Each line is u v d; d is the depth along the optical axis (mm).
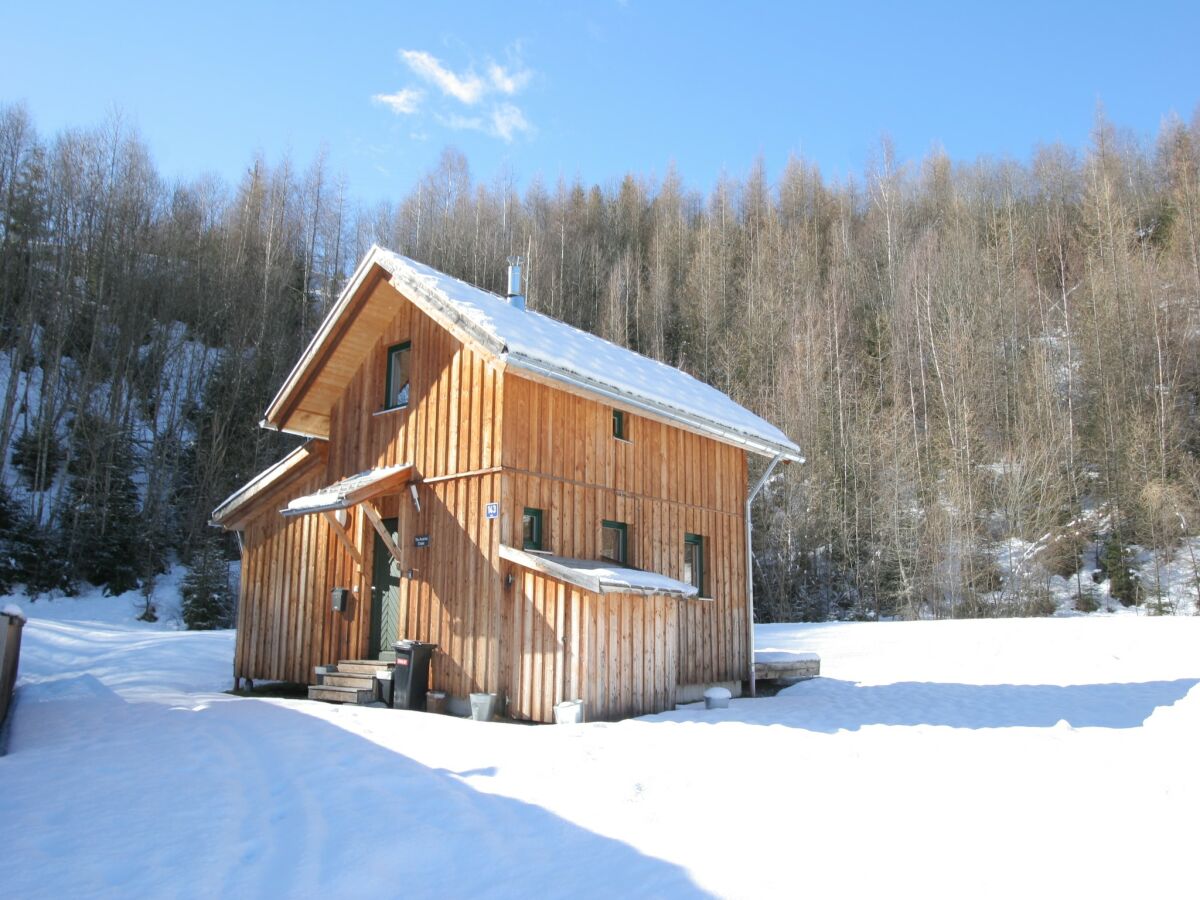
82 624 23516
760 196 63281
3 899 3975
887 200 55406
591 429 12727
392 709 10773
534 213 60750
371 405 13547
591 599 10133
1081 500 36562
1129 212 52344
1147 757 6645
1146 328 39938
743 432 15117
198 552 31797
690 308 48750
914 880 4113
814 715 11125
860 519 36156
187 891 4105
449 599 11453
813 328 43500
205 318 40812
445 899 3990
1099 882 4027
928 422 39844
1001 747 7609
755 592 35188
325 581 13523
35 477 31828
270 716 8969
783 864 4367
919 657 19531
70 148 40500
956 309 43156
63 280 36469
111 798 5738
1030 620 24219
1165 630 20859
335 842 4793
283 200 51219
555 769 6453
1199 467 33938
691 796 5715
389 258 12438
